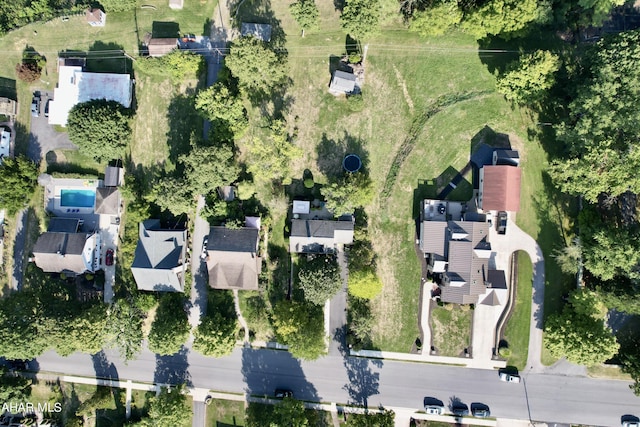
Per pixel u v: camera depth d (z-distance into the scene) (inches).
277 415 2246.6
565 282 2321.6
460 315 2369.6
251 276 2349.9
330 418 2433.6
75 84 2469.2
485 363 2367.1
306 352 2187.5
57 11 2546.8
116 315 2317.9
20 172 2449.6
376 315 2409.0
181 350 2503.7
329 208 2268.7
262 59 2174.0
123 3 2450.8
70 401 2566.4
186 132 2477.9
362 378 2417.6
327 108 2413.9
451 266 2234.3
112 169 2468.0
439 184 2370.8
